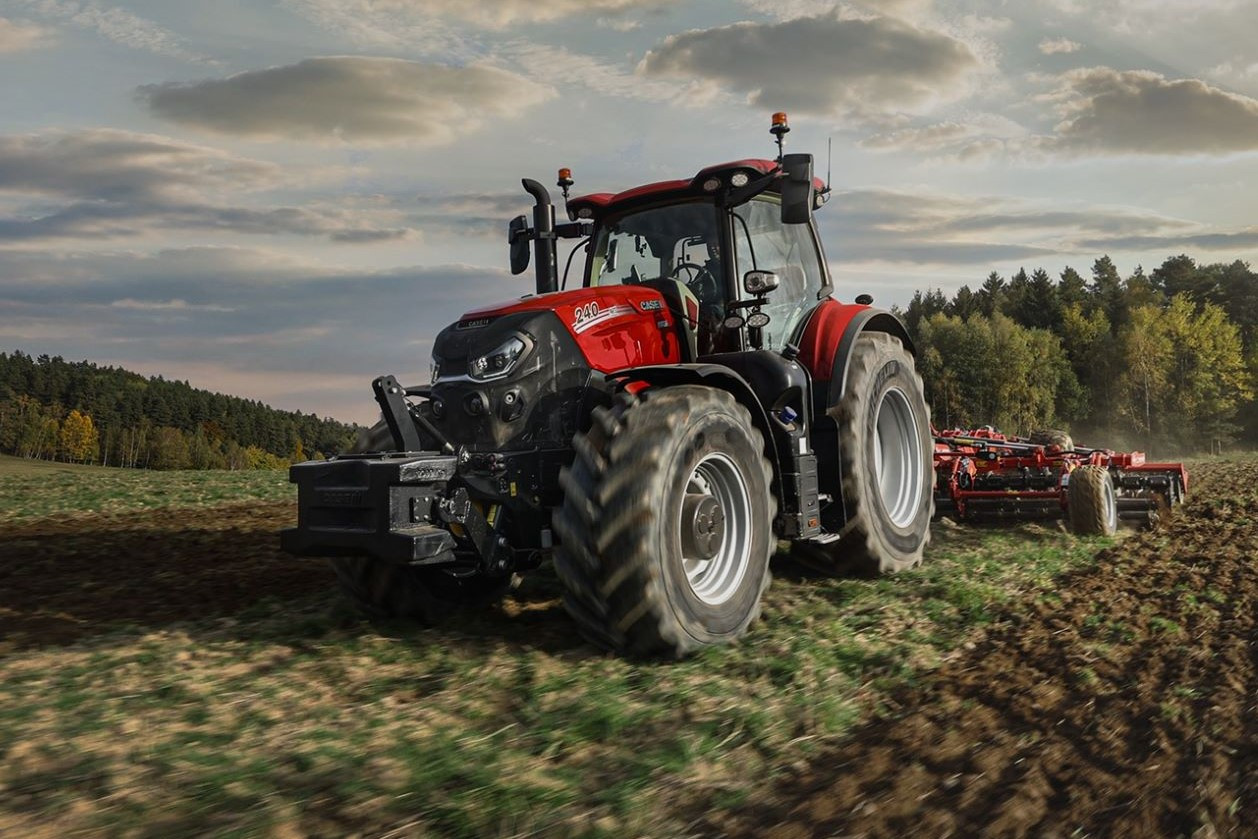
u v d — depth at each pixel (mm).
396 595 4523
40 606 4973
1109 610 4523
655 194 5215
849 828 2367
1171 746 2873
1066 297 106250
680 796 2555
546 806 2449
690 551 4027
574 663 3748
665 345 4773
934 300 124000
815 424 5270
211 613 4777
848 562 5348
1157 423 66625
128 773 2600
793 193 4656
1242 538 6414
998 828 2361
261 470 18812
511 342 4262
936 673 3676
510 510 4230
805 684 3479
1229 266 104438
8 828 2271
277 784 2543
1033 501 7215
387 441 4699
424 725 3041
